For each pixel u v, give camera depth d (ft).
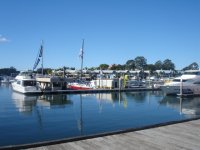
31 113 79.51
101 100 123.03
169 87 142.10
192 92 142.61
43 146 25.73
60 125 59.98
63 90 154.40
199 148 26.07
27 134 51.03
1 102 109.09
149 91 182.09
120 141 28.04
